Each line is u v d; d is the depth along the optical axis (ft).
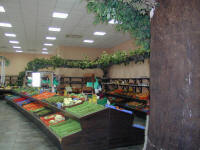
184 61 5.02
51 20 28.43
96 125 12.60
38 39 41.09
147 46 9.37
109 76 46.52
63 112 14.89
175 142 5.14
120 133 13.47
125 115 13.65
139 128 14.26
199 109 4.91
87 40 40.81
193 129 4.91
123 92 32.86
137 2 6.62
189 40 5.01
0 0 21.71
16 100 31.55
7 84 49.78
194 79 4.92
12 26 31.68
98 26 30.55
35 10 24.63
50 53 62.28
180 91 5.05
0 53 61.26
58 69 47.19
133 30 9.22
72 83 44.24
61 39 40.45
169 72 5.26
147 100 25.94
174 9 5.25
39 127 18.76
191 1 5.08
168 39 5.32
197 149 4.89
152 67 5.90
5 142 14.97
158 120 5.56
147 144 6.09
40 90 27.12
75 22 29.07
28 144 14.55
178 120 5.08
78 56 47.83
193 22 5.03
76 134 12.05
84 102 15.75
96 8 8.25
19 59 63.00
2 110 30.22
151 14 6.10
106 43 43.21
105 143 12.92
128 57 25.31
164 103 5.37
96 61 32.14
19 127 19.62
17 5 23.09
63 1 21.77
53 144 14.55
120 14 8.32
